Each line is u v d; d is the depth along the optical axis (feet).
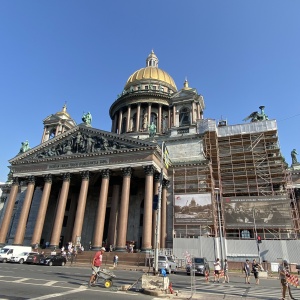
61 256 133.18
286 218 147.74
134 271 112.98
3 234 179.22
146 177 158.71
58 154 190.19
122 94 299.99
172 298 50.01
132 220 191.52
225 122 214.90
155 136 223.10
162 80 308.81
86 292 51.72
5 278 67.56
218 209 156.35
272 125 185.47
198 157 194.39
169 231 172.04
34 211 216.95
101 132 184.65
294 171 209.15
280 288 75.87
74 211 205.05
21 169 197.67
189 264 113.29
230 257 139.23
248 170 178.60
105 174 168.76
